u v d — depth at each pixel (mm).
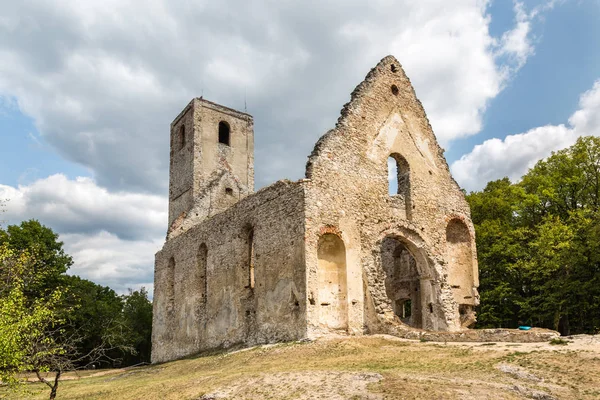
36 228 40219
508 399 10289
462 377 12188
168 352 32062
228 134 40094
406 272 28656
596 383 11203
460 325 24531
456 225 27078
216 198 35781
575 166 33750
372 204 23266
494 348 15281
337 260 21484
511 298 32219
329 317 20500
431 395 10312
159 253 35844
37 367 13992
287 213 21422
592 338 14898
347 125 23422
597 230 26609
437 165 26844
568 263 27828
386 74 26188
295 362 15820
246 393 11812
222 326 25766
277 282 21359
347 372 12547
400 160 25672
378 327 20859
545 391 11000
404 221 24250
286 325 20422
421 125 26812
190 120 38281
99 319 44875
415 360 14641
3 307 12875
